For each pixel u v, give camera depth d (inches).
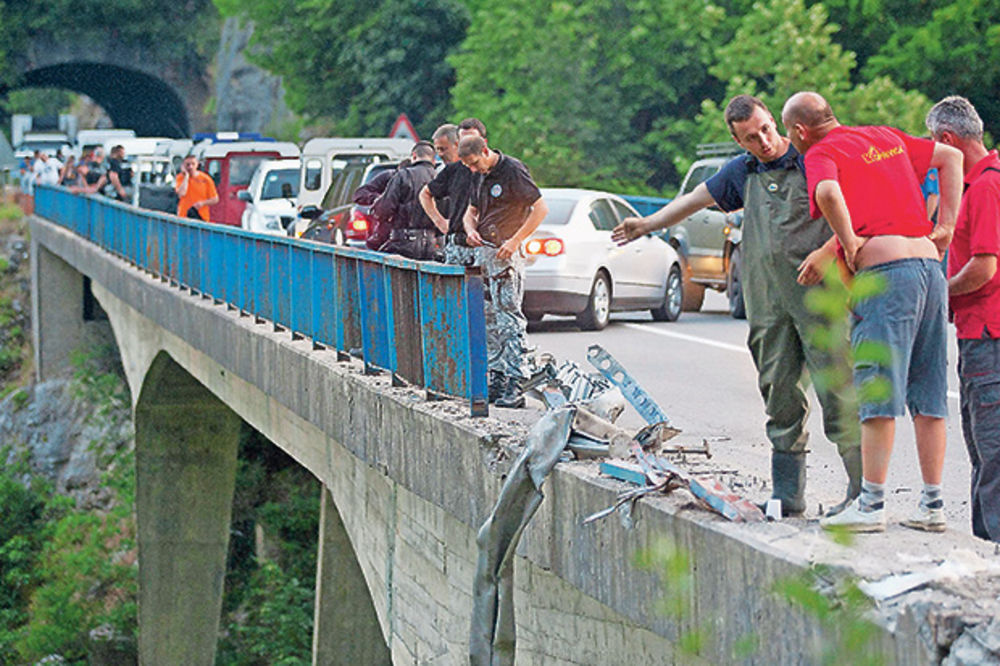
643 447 673.0
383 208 1274.6
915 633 417.4
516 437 743.7
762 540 505.0
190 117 7706.7
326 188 2815.0
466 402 867.4
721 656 521.0
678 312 2064.5
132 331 2551.7
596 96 4040.4
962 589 436.1
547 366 893.8
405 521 963.3
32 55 7347.4
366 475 1064.2
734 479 685.3
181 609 2704.2
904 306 523.2
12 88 7529.5
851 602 443.8
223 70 7273.6
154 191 3663.9
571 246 1813.5
